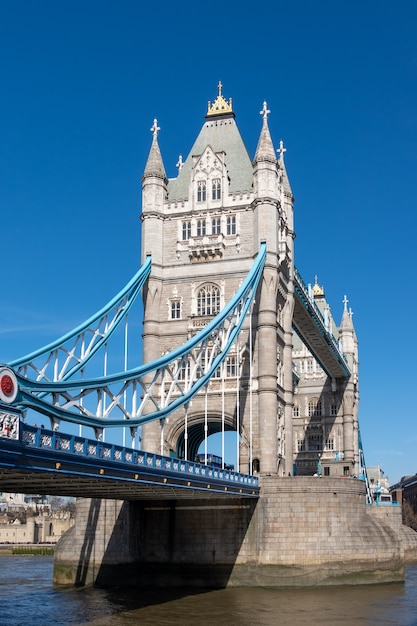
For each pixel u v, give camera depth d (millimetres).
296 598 56625
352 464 122000
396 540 67750
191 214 78000
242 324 71500
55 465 35250
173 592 60312
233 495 59750
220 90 84750
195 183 79000
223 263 76000
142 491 51156
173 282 76938
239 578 63656
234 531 64625
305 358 129250
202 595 58312
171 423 73188
